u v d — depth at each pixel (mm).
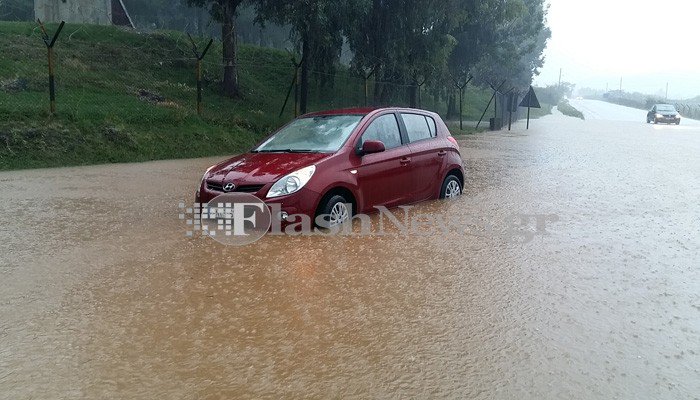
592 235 6625
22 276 4785
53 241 5879
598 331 3850
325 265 5219
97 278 4758
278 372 3217
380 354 3455
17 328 3762
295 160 6652
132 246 5730
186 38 27188
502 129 32469
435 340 3662
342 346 3557
